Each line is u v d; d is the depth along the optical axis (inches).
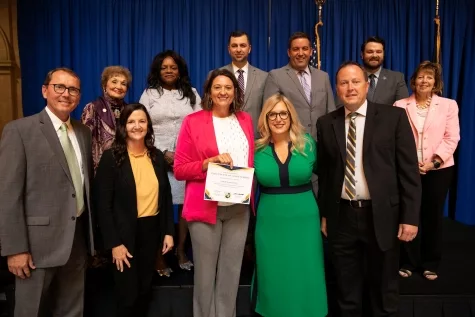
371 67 112.2
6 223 67.9
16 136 69.9
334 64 162.4
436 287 98.7
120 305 83.3
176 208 149.2
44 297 75.0
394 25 162.2
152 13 156.7
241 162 81.1
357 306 83.4
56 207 72.6
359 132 79.1
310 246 83.2
